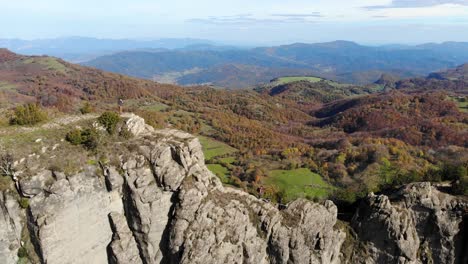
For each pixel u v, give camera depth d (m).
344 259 49.47
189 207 40.16
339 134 181.12
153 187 39.34
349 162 108.00
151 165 39.91
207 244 39.81
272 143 148.75
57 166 35.00
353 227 50.69
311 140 167.25
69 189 35.19
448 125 145.75
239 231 42.34
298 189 85.81
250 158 119.50
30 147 35.38
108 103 181.25
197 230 40.06
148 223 39.31
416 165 99.75
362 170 99.81
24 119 39.44
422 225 49.84
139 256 40.28
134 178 38.56
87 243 37.06
